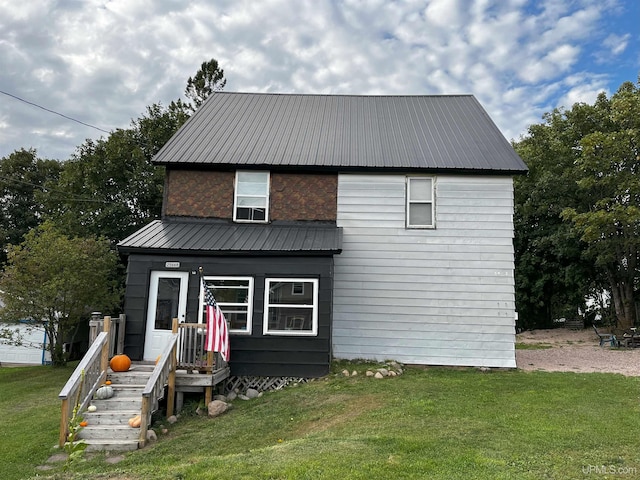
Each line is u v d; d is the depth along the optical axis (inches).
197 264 451.5
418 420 294.2
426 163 520.1
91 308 708.0
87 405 335.0
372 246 516.7
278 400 384.8
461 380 423.5
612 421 285.9
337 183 530.6
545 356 605.3
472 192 518.6
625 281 867.4
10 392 486.9
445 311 502.0
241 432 316.5
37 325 698.2
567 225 899.4
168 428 338.3
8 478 250.5
